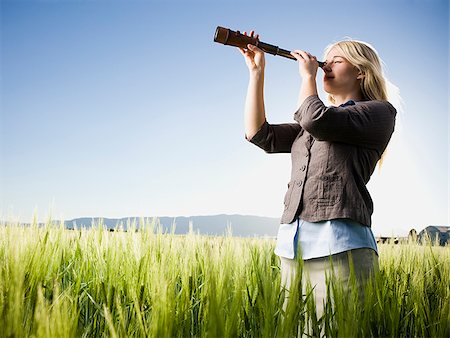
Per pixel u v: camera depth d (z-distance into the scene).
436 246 2.59
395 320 1.27
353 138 1.60
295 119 1.66
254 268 1.53
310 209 1.60
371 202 1.64
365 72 1.76
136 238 1.82
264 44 1.89
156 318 1.06
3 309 1.06
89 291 1.54
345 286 1.46
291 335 1.10
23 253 1.47
